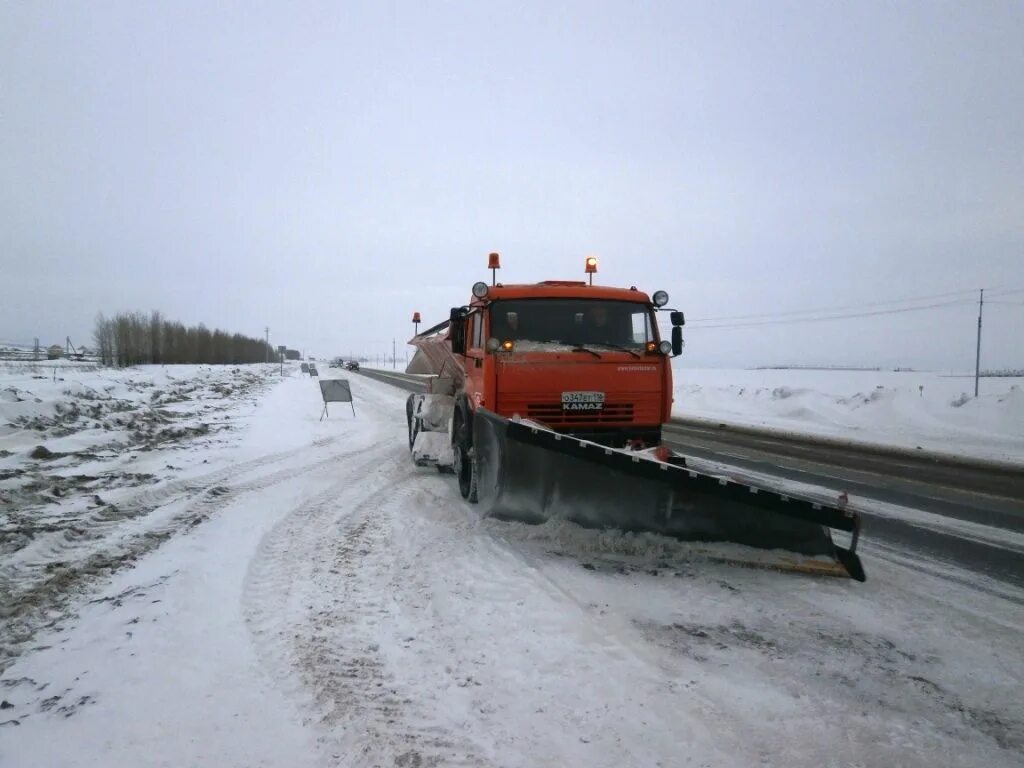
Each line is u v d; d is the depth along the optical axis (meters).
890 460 13.49
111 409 18.58
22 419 13.99
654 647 4.00
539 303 7.49
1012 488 10.20
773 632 4.29
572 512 6.02
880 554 6.28
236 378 46.16
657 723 3.14
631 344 7.61
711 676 3.65
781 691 3.50
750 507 5.59
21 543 6.07
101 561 5.63
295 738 3.00
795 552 5.62
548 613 4.46
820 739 3.05
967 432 18.69
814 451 14.80
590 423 7.02
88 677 3.59
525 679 3.57
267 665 3.73
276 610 4.55
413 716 3.19
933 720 3.26
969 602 4.93
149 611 4.50
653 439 7.21
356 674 3.62
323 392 20.27
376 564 5.57
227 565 5.49
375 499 8.23
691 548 5.66
